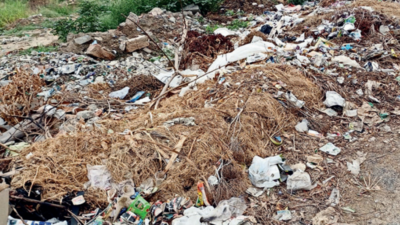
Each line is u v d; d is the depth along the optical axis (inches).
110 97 263.0
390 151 181.5
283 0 539.8
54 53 338.6
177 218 145.2
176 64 287.9
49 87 277.1
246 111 198.1
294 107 210.4
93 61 320.5
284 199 158.7
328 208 151.3
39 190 153.3
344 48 286.5
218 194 158.2
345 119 209.9
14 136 203.2
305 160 180.1
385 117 210.1
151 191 158.9
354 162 175.6
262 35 317.1
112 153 169.9
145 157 168.2
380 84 239.3
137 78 282.8
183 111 203.5
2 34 466.9
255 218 149.3
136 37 355.9
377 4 379.6
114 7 478.0
